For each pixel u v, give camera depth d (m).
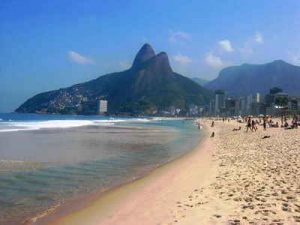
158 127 99.06
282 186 14.35
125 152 30.94
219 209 11.60
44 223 10.99
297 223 9.78
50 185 16.53
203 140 47.84
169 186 16.48
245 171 19.00
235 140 44.41
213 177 18.14
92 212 12.22
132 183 17.31
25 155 27.16
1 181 17.12
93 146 35.47
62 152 29.59
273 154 25.41
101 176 19.12
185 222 10.52
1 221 11.13
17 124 87.12
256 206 11.60
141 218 11.37
